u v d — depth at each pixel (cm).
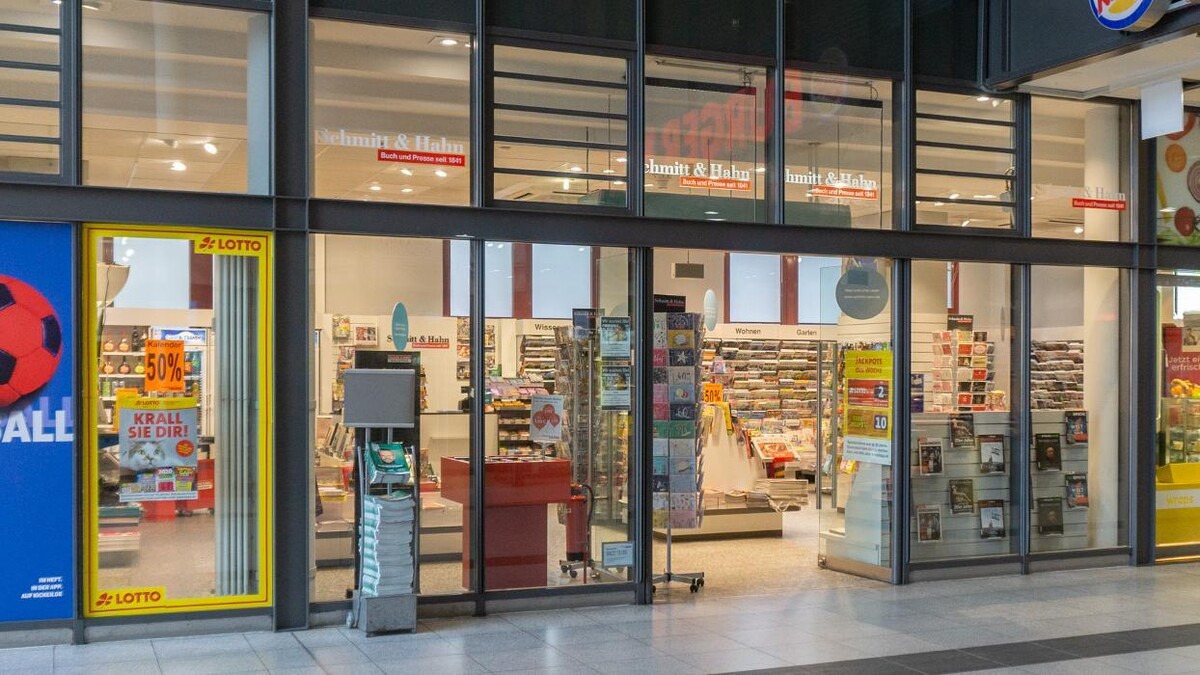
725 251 921
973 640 776
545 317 869
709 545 1191
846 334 1056
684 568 1059
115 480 757
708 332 1560
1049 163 1052
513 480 860
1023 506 1049
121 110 757
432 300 834
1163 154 1098
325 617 804
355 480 809
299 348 795
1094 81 992
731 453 1294
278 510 787
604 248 888
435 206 825
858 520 1033
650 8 898
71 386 743
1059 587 978
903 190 984
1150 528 1102
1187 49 881
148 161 762
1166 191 1100
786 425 1595
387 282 822
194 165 773
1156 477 1110
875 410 1020
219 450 782
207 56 778
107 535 755
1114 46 882
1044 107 1050
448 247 838
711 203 916
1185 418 1129
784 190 938
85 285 750
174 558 770
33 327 736
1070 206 1061
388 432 798
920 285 1007
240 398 787
